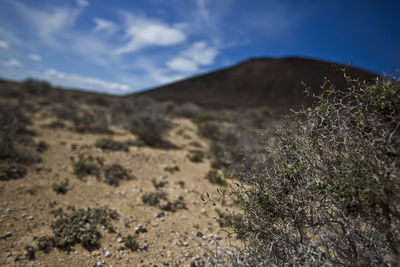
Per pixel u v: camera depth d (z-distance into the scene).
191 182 4.98
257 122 13.84
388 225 1.24
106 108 16.77
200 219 3.55
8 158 4.69
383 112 1.34
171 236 3.08
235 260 1.60
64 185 4.11
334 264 1.40
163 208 3.81
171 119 15.15
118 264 2.53
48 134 7.19
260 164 1.73
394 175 1.18
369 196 1.14
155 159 6.21
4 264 2.31
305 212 1.45
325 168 1.39
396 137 1.21
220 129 9.65
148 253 2.74
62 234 2.79
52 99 15.73
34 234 2.82
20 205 3.38
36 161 4.98
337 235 1.51
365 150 1.32
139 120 8.45
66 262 2.46
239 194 1.62
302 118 1.58
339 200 1.33
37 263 2.39
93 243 2.76
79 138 7.24
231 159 5.94
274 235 1.46
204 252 2.78
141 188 4.47
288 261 1.41
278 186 1.49
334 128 1.41
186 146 8.13
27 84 16.70
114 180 4.59
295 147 1.56
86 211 3.34
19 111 7.98
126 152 6.46
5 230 2.80
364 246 1.46
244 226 1.63
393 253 1.33
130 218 3.41
